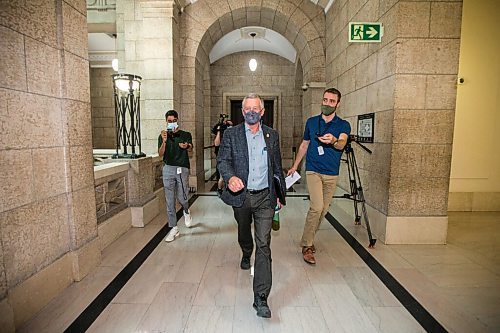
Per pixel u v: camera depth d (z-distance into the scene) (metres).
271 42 9.01
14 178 1.89
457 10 3.12
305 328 1.95
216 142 5.45
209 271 2.71
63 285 2.36
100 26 6.21
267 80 10.23
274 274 2.66
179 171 3.46
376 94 3.64
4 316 1.75
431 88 3.20
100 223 3.22
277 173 2.19
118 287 2.42
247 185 2.09
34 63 2.06
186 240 3.47
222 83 10.23
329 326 1.97
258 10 6.13
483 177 4.77
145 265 2.82
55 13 2.28
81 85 2.57
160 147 3.45
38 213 2.11
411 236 3.36
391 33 3.26
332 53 5.57
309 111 6.37
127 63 5.61
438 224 3.35
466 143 4.71
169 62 5.45
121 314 2.07
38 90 2.10
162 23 5.38
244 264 2.75
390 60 3.29
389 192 3.32
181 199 3.68
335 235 3.65
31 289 2.02
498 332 1.92
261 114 2.09
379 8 3.55
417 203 3.34
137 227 3.92
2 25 1.79
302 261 2.93
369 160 3.85
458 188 4.79
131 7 5.53
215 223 4.12
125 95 5.04
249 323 1.99
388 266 2.83
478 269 2.78
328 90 2.78
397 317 2.07
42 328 1.92
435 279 2.59
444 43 3.15
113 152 5.73
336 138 2.77
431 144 3.26
